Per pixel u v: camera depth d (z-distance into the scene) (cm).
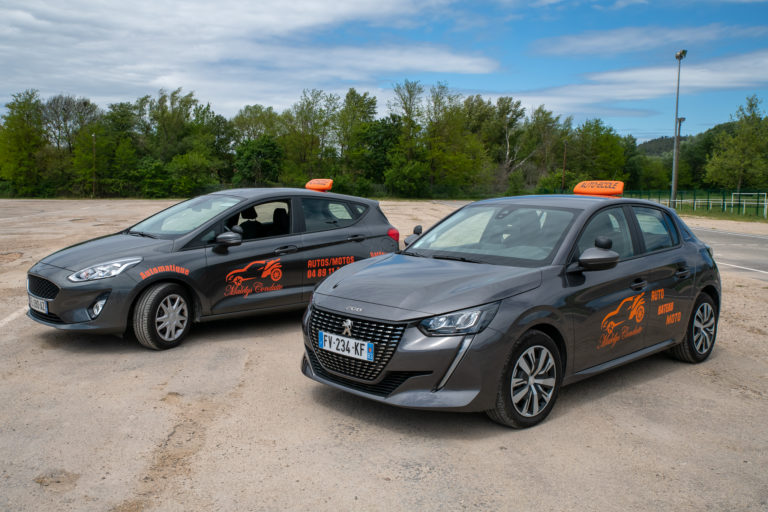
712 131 10100
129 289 524
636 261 466
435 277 394
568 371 406
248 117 9506
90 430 366
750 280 1023
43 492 291
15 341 567
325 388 450
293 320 669
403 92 7375
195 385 452
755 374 506
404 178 7362
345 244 670
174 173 6831
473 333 351
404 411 406
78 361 508
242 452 339
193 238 573
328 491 296
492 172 8538
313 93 7675
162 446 346
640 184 10375
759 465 335
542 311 379
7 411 394
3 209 3388
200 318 573
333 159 7931
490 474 317
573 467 327
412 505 285
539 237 436
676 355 534
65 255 562
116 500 285
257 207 626
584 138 9106
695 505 290
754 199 4734
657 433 377
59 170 6619
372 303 374
